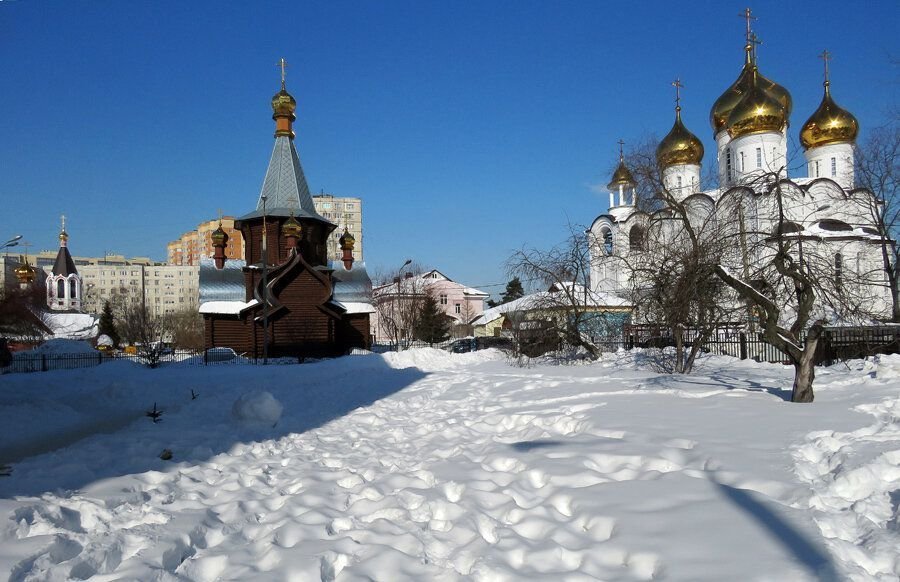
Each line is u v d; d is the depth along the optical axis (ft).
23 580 13.58
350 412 44.75
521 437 31.32
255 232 127.85
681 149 147.13
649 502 17.51
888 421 26.66
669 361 67.87
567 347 92.99
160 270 422.82
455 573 14.15
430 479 23.16
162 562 14.98
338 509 20.10
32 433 35.12
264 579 13.78
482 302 257.96
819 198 130.72
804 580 12.36
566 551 14.99
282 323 116.78
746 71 140.97
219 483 23.89
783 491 18.12
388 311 217.56
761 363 61.62
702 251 46.55
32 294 134.62
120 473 24.70
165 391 52.01
